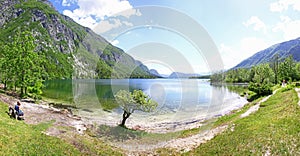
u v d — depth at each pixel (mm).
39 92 30953
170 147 11852
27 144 9875
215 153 11320
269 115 15953
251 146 10844
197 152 11617
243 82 77875
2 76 30906
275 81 65375
